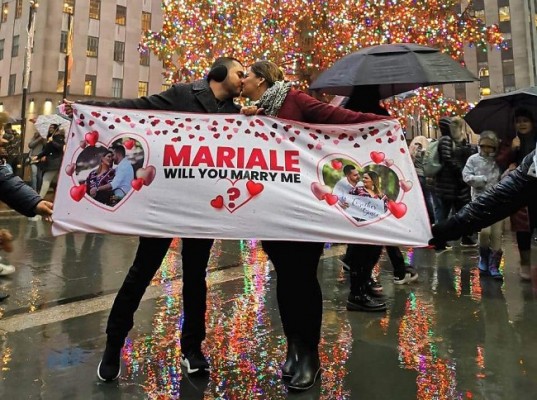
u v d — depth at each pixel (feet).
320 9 58.85
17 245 22.16
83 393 8.28
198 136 8.79
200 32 70.18
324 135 8.96
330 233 8.54
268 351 10.30
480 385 8.59
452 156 22.54
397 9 58.70
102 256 20.34
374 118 8.93
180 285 15.88
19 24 134.31
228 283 16.30
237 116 8.91
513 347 10.41
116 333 8.76
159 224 8.43
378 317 12.67
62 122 32.09
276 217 8.57
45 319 12.28
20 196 8.03
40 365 9.44
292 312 9.00
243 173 8.66
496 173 17.26
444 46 63.52
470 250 23.07
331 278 17.19
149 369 9.33
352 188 8.77
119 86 137.90
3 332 11.28
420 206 8.63
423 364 9.56
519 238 16.53
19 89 132.77
